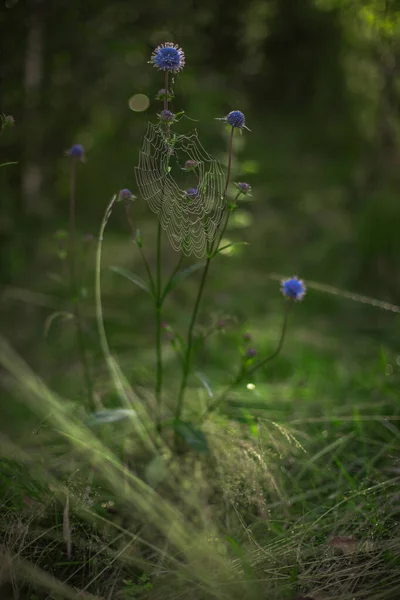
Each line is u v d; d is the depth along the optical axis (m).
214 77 1.51
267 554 0.68
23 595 0.65
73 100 1.27
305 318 1.21
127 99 1.30
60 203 1.43
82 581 0.67
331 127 1.73
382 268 1.27
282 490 0.74
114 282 1.36
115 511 0.73
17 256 1.23
